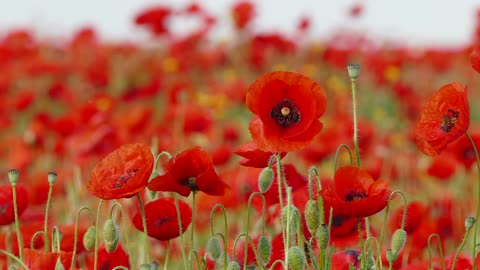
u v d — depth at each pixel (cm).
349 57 1778
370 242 454
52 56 2030
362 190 416
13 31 1756
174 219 459
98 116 1000
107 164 421
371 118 1656
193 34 1645
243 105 1495
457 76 1836
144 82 1731
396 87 1422
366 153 980
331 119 1312
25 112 1543
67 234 504
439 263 495
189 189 425
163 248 663
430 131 421
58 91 1491
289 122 394
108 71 1647
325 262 429
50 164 1086
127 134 920
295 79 391
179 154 419
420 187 920
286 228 416
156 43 1825
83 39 1831
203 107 1295
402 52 1814
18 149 991
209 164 419
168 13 1385
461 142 683
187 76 1670
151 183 417
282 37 1627
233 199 609
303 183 493
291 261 395
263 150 397
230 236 698
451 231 652
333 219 466
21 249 458
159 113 1386
